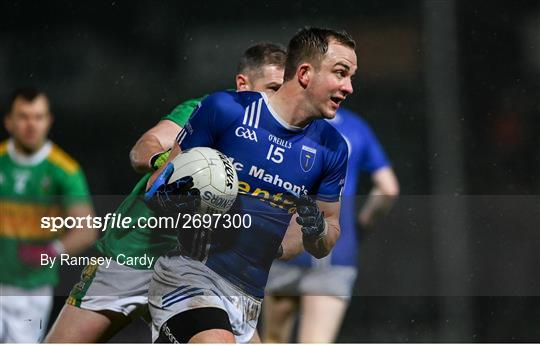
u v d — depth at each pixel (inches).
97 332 628.7
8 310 802.8
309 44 546.9
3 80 1198.3
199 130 557.6
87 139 1182.3
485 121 1171.9
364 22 1188.5
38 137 839.7
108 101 1187.3
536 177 1169.4
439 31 1190.3
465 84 1183.6
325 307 807.1
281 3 1182.3
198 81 1191.6
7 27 1213.7
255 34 1184.8
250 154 556.4
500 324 989.2
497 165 1156.5
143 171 608.1
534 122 1173.1
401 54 1184.8
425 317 981.2
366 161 892.0
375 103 1180.5
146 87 1198.3
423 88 1180.5
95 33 1210.6
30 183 837.8
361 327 973.8
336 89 546.9
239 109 556.1
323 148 564.7
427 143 1174.3
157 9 1206.3
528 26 1190.9
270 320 821.9
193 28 1194.6
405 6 1183.6
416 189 1163.3
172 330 545.0
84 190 839.7
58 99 1198.9
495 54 1179.9
